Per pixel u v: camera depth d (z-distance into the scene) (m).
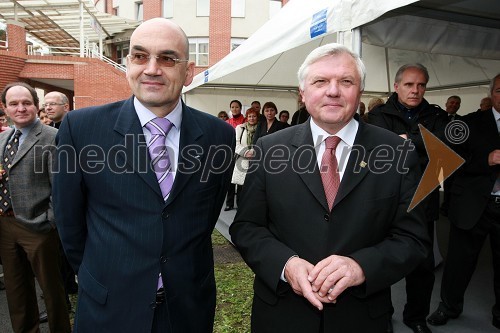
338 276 1.28
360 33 2.35
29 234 2.46
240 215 1.62
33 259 2.48
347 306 1.44
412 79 2.39
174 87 1.46
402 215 1.48
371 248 1.41
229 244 5.04
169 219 1.44
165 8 20.98
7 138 2.52
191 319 1.51
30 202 2.41
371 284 1.32
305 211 1.46
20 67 14.36
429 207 2.46
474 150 2.59
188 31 20.05
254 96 9.12
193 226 1.50
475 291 3.45
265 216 1.60
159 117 1.51
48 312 2.54
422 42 3.13
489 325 2.84
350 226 1.43
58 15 16.88
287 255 1.42
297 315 1.47
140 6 22.58
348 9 2.37
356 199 1.44
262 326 1.54
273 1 20.16
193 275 1.51
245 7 19.84
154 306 1.41
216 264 4.29
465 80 5.72
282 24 3.48
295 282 1.34
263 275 1.43
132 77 1.44
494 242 2.67
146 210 1.42
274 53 3.48
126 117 1.49
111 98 15.30
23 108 2.41
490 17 3.19
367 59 4.77
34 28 18.91
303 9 3.16
